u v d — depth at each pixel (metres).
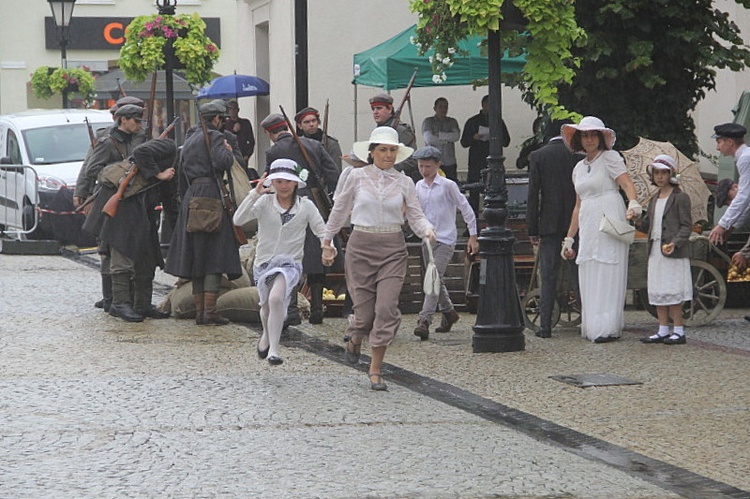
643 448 17.44
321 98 52.56
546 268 27.55
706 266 29.14
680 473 16.16
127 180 28.88
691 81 34.53
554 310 28.86
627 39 33.09
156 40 45.12
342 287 30.83
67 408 19.33
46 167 48.56
